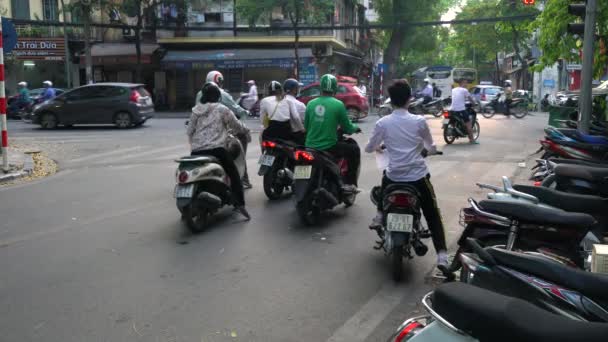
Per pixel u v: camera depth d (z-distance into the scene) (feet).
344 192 24.45
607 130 30.07
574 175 19.02
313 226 23.48
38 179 36.01
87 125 75.77
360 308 15.15
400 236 16.70
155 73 120.57
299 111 27.86
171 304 15.37
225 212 26.11
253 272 17.94
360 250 20.27
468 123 51.08
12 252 20.26
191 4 109.91
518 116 90.99
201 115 23.95
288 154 27.25
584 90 30.66
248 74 118.21
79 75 118.52
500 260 10.07
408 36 146.72
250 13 106.11
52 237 22.16
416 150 17.53
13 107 87.76
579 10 30.58
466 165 38.99
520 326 6.87
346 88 79.87
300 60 113.70
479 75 269.85
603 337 6.59
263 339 13.32
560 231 14.20
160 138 57.72
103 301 15.60
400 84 17.66
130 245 20.93
